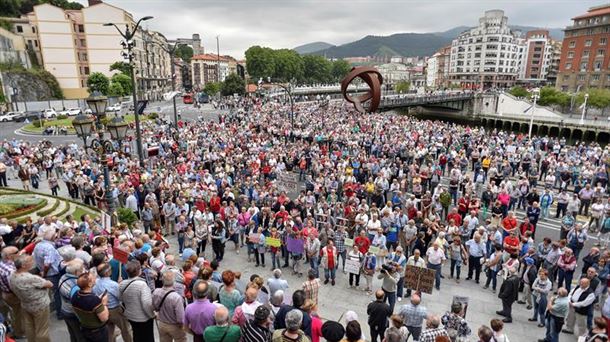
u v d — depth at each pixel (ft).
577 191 70.54
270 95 309.83
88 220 41.42
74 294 19.74
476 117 301.43
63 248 27.76
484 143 102.94
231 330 18.66
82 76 269.44
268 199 58.95
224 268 46.39
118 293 22.36
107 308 22.09
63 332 27.68
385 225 49.55
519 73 530.27
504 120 264.11
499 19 506.07
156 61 348.38
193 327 20.40
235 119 164.55
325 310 37.29
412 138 109.50
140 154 68.18
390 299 35.50
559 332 31.53
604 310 30.14
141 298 21.18
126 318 21.90
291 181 66.90
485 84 511.81
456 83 549.13
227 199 59.26
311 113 178.09
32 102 223.92
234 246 53.78
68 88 265.13
